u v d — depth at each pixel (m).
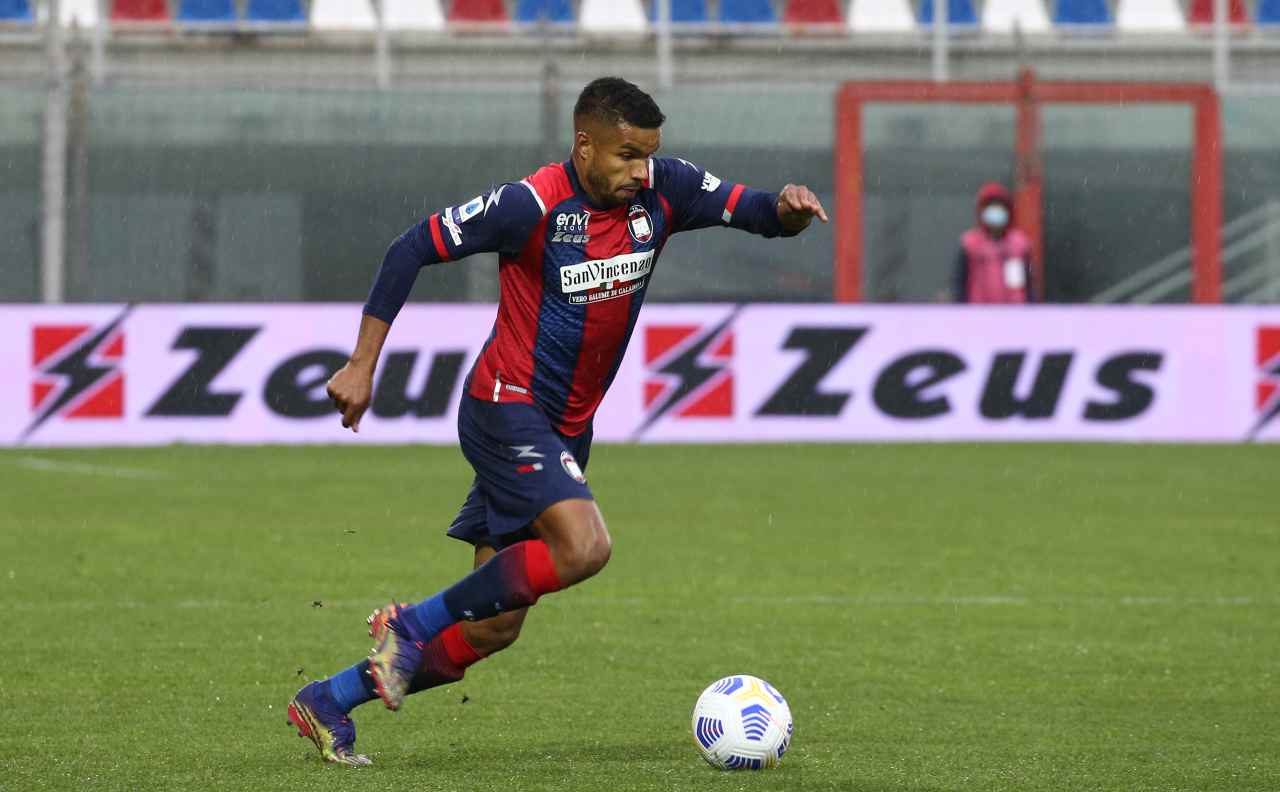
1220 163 66.31
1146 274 66.69
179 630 26.67
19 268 61.34
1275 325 62.16
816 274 65.06
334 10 79.00
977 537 38.78
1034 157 65.38
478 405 17.42
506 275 17.38
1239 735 19.69
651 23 82.44
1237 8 83.88
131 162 61.94
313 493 46.62
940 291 65.44
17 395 58.00
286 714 20.52
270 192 63.12
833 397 61.16
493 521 17.34
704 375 60.81
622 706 21.28
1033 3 83.44
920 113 65.12
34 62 73.56
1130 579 32.72
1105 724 20.28
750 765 17.45
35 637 25.98
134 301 61.88
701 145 64.56
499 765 17.77
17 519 40.91
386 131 63.72
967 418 61.69
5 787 16.66
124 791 16.48
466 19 84.12
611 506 44.31
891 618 28.27
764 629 27.16
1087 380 61.88
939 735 19.59
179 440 59.09
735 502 45.25
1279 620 28.22
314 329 59.78
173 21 79.88
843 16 82.62
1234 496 47.00
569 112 64.44
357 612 28.52
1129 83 65.75
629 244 17.30
